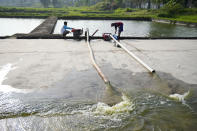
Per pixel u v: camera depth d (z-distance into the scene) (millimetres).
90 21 30266
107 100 2953
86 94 3127
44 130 2234
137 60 5074
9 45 6773
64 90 3248
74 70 4285
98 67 4332
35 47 6570
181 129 2299
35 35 8930
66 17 33844
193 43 8234
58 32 16922
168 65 4875
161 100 3008
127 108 2736
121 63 4969
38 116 2496
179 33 17562
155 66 4777
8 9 54344
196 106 2857
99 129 2275
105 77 3744
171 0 44375
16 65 4492
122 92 3250
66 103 2824
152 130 2273
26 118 2449
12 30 17656
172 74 4211
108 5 74062
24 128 2262
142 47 7160
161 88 3459
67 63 4793
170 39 9453
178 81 3812
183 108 2785
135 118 2506
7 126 2287
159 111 2686
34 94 3070
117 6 74625
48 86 3387
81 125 2342
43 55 5504
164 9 43500
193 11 39562
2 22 25828
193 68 4660
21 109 2629
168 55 5941
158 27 22688
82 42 7914
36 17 34812
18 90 3191
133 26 23703
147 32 17984
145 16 39844
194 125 2379
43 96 3016
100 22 28328
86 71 4238
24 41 7727
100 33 15820
